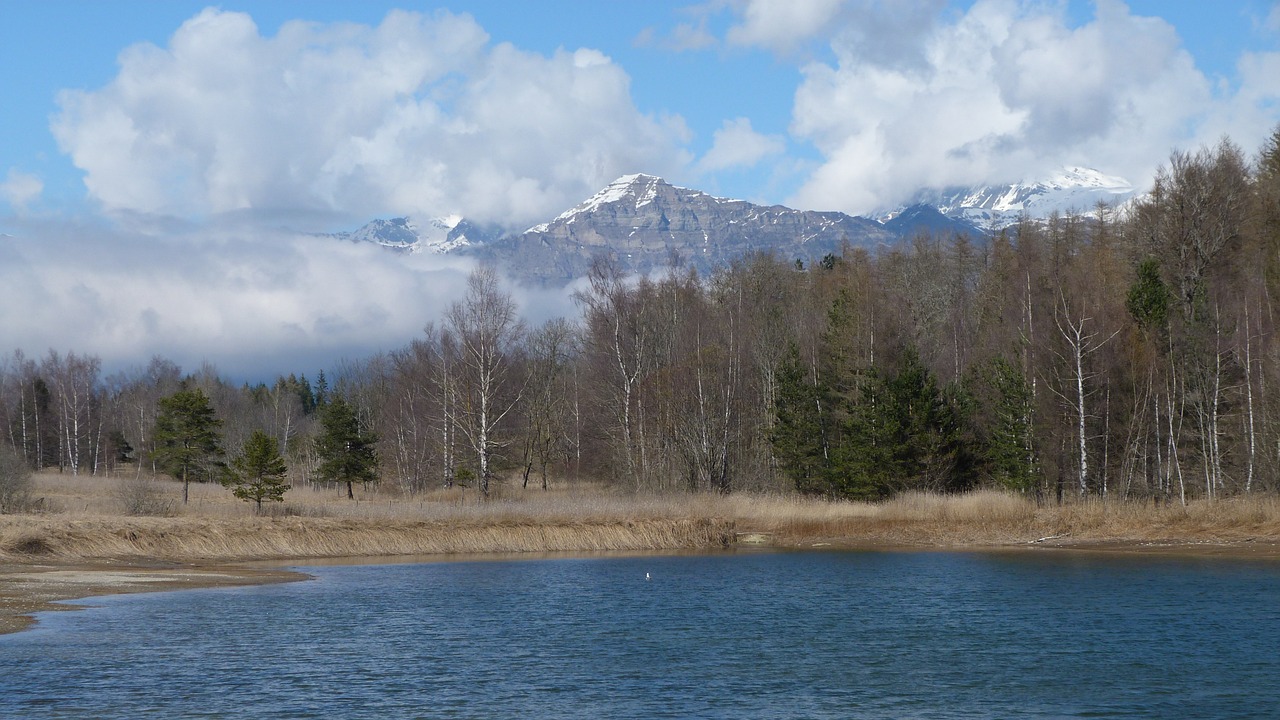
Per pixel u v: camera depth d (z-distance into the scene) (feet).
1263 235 271.69
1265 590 143.33
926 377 271.08
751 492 279.90
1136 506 219.00
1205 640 111.14
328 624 122.93
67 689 90.02
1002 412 253.65
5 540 167.02
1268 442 220.02
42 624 118.73
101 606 131.75
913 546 215.92
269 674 97.25
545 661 104.17
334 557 196.54
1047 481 249.14
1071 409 253.03
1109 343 254.68
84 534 176.96
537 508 231.09
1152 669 98.73
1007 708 86.43
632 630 121.19
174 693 89.66
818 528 232.12
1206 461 231.91
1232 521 205.36
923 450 258.98
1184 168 278.46
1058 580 158.81
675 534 219.41
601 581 164.86
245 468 241.55
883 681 95.91
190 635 114.42
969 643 112.37
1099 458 253.44
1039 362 262.47
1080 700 88.58
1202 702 87.45
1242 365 241.35
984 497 232.73
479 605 138.31
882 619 128.16
